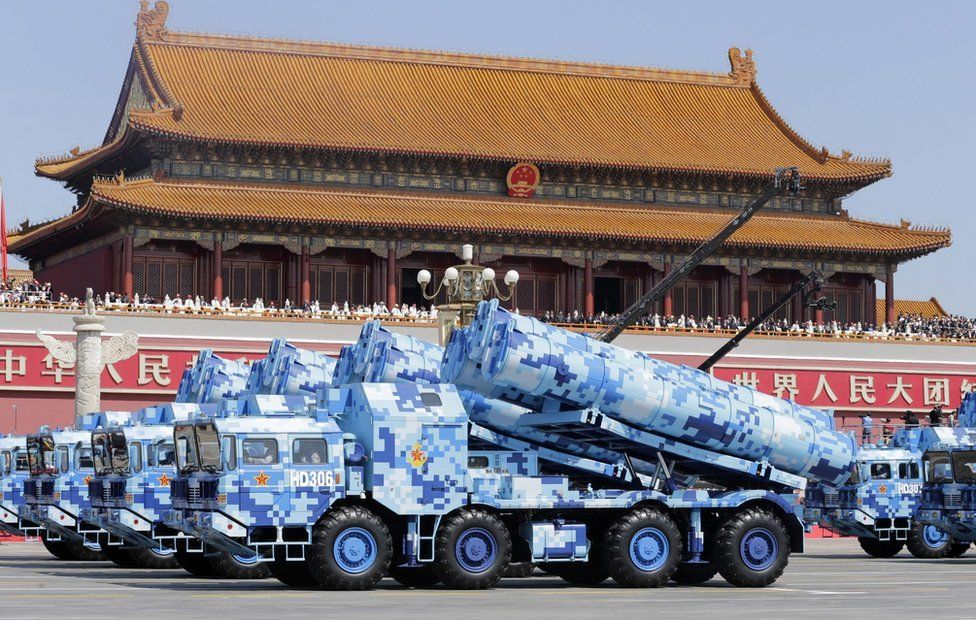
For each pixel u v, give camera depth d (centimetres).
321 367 5156
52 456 5200
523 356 4156
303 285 10200
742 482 4541
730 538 4228
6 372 8900
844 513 6150
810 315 11656
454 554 3991
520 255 10688
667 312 11062
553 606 3444
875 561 5869
